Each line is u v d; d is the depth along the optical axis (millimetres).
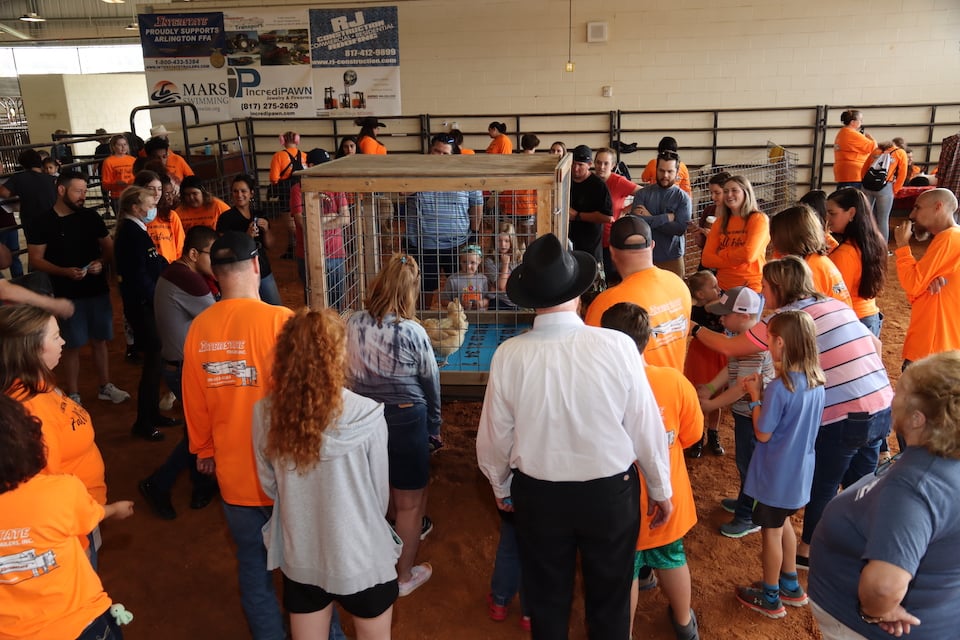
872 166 9594
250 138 14164
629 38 12781
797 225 3668
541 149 13539
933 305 3906
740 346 3352
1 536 1988
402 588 3520
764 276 3340
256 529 2787
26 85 21812
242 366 2705
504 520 3076
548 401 2260
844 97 12516
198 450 2947
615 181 7352
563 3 12789
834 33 12258
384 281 3158
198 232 4133
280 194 10906
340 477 2297
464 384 4043
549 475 2273
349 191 3713
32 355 2520
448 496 4422
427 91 13531
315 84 13773
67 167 8531
